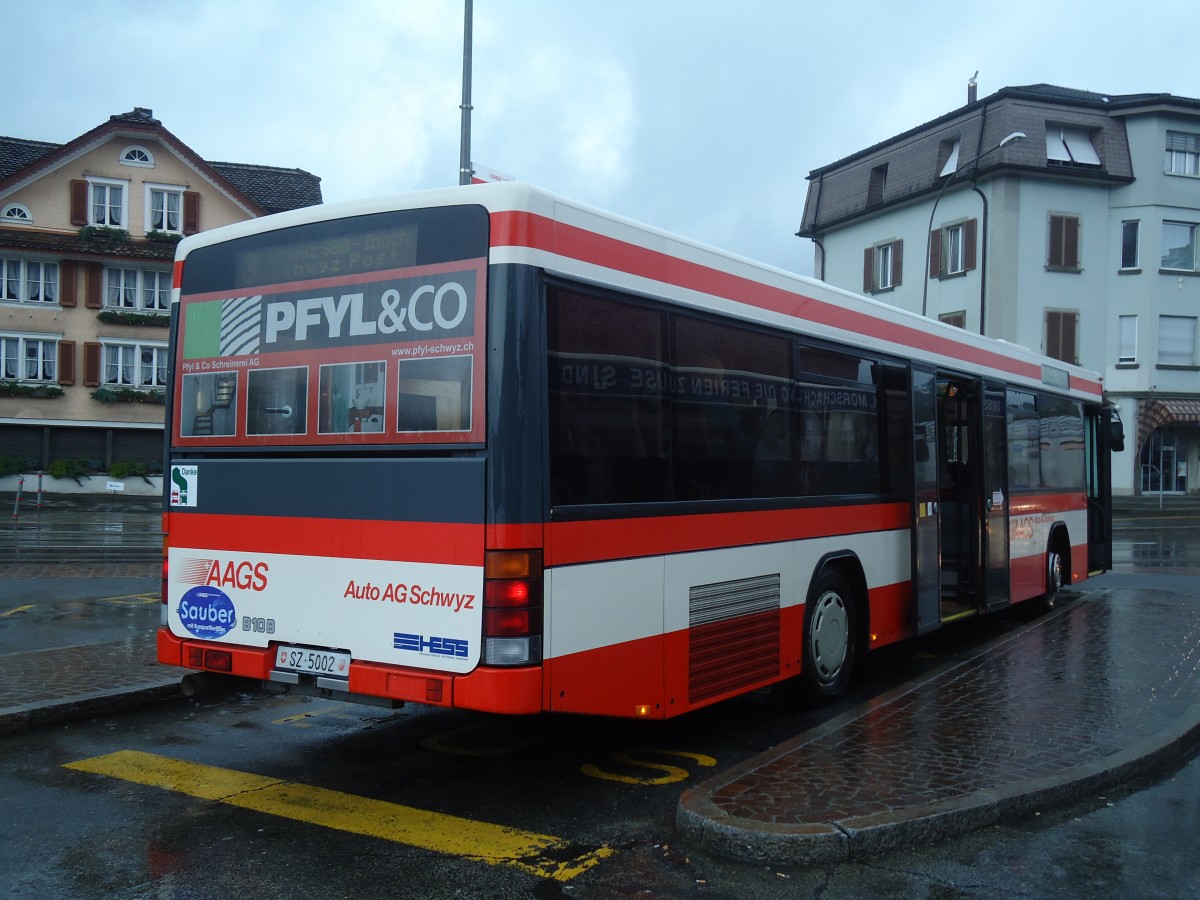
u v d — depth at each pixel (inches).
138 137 1560.0
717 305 239.3
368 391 202.5
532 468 185.3
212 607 223.1
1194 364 1503.4
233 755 241.3
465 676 185.2
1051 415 471.5
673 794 214.1
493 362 186.1
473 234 192.1
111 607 445.4
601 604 199.3
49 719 262.2
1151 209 1471.5
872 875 168.4
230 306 225.6
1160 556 790.5
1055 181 1460.4
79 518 1111.6
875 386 315.3
